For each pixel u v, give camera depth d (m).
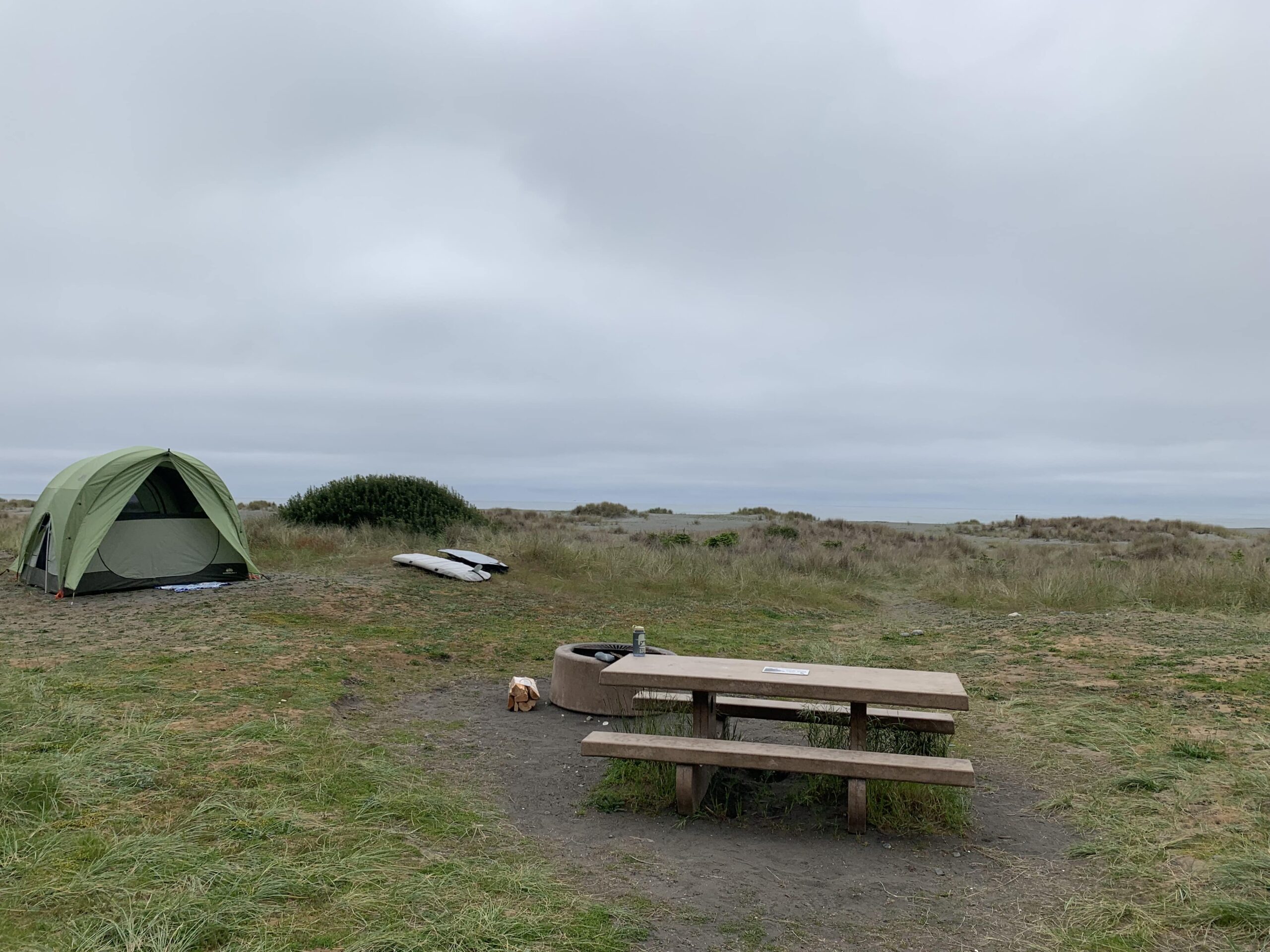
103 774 4.61
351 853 3.94
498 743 6.38
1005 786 5.54
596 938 3.31
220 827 4.11
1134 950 3.31
